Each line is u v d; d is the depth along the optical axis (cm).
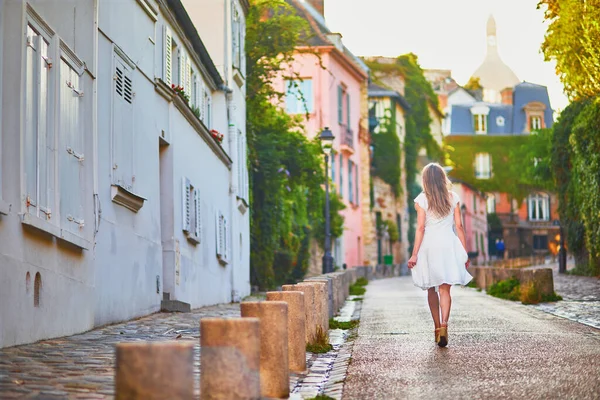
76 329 1199
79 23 1242
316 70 5456
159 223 1744
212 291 2359
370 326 1410
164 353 439
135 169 1552
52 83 1119
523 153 5441
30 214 1012
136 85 1573
